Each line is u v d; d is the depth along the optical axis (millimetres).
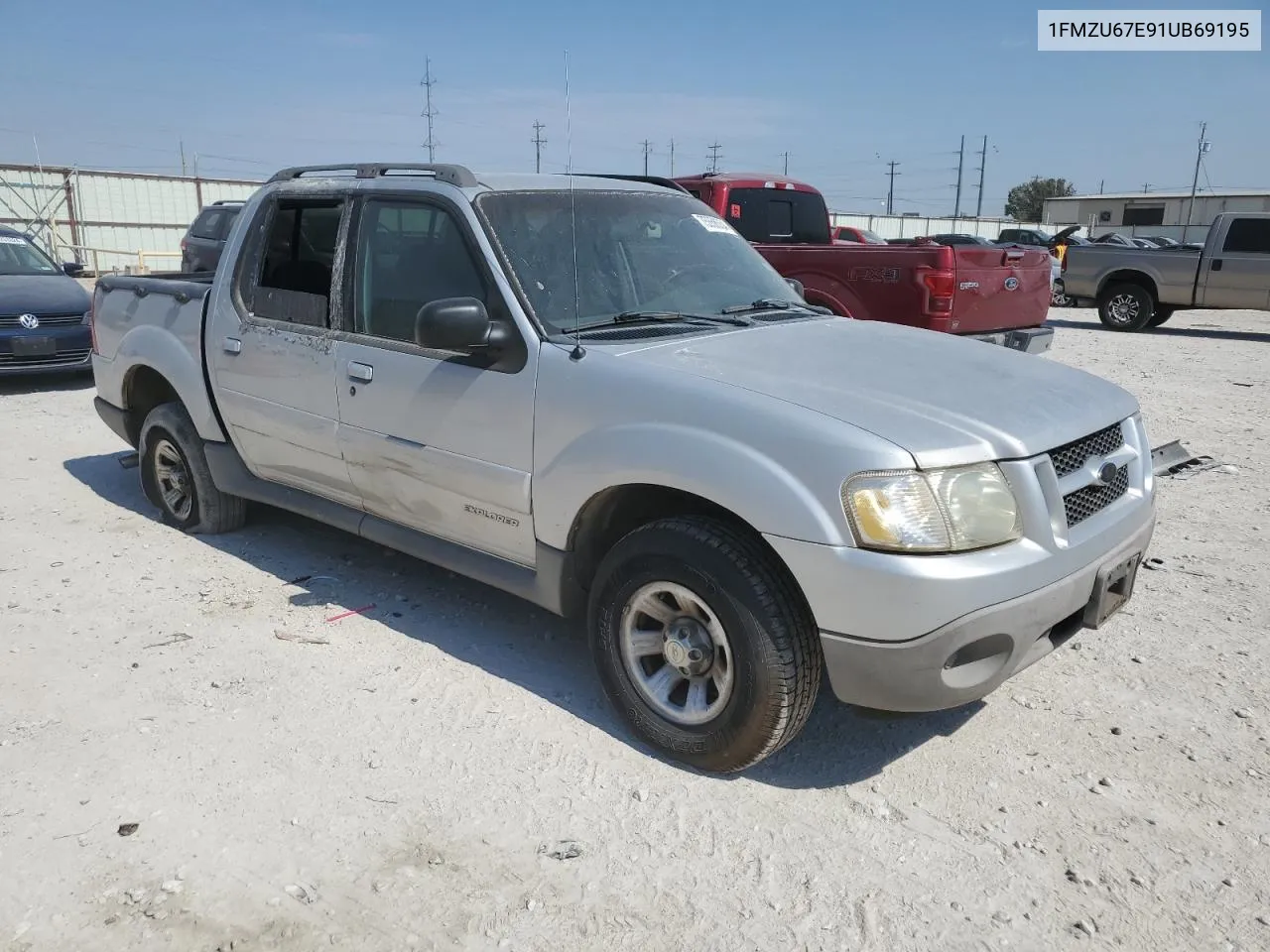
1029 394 3408
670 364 3414
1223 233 15461
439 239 3982
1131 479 3600
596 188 4367
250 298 4867
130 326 5688
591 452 3391
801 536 2930
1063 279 17297
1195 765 3379
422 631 4410
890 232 50031
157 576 5027
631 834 3021
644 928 2643
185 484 5621
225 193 35312
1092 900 2746
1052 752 3467
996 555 2930
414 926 2643
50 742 3479
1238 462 7254
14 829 3006
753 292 4465
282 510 6082
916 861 2910
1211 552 5328
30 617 4516
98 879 2803
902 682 2928
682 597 3252
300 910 2693
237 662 4090
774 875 2846
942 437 2971
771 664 3055
